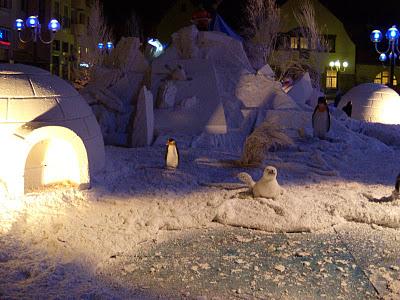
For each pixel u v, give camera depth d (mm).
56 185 8773
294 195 8758
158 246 7004
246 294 5715
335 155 12094
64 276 5754
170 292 5723
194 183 9383
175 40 15789
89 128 9562
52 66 42562
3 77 8820
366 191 9227
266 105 14945
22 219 7180
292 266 6457
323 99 13461
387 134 15555
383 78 45062
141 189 8914
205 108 13992
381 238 7359
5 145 8219
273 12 29469
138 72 15492
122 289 5734
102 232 6992
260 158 10656
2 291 5301
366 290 5840
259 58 27172
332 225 7820
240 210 8039
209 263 6520
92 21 34188
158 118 13859
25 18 38656
